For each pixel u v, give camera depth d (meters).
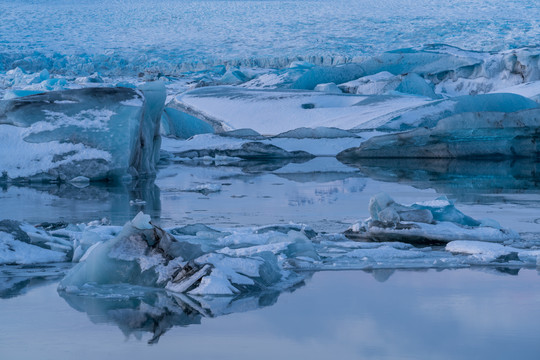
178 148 32.06
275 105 42.03
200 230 9.28
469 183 18.81
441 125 30.09
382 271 7.04
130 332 4.64
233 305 5.52
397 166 25.83
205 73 90.56
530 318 4.92
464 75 55.62
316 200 14.80
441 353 4.10
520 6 141.00
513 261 7.53
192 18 142.62
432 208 9.84
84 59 99.12
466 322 4.82
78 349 4.23
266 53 108.56
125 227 6.76
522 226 10.73
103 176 19.84
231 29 130.75
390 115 35.62
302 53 107.31
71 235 8.81
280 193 16.33
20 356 4.09
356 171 23.48
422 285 6.24
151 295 5.97
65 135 20.09
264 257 6.84
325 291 6.03
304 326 4.77
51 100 20.88
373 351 4.14
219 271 6.22
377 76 52.50
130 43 120.44
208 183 19.03
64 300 5.76
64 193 16.56
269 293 5.99
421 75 56.38
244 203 14.28
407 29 121.75
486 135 30.03
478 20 126.06
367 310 5.24
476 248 8.08
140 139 21.64
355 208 13.37
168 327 4.78
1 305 5.56
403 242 9.31
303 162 28.42
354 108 39.88
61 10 151.25
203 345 4.31
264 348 4.23
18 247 7.89
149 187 17.98
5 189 17.59
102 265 6.52
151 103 23.48
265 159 30.61
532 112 29.88
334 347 4.23
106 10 152.25
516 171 23.19
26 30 131.12
